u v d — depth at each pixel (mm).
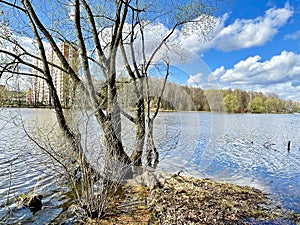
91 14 6473
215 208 5492
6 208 5180
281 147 16031
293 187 7836
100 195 4891
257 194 6977
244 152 13906
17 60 5777
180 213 5051
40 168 6508
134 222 4707
